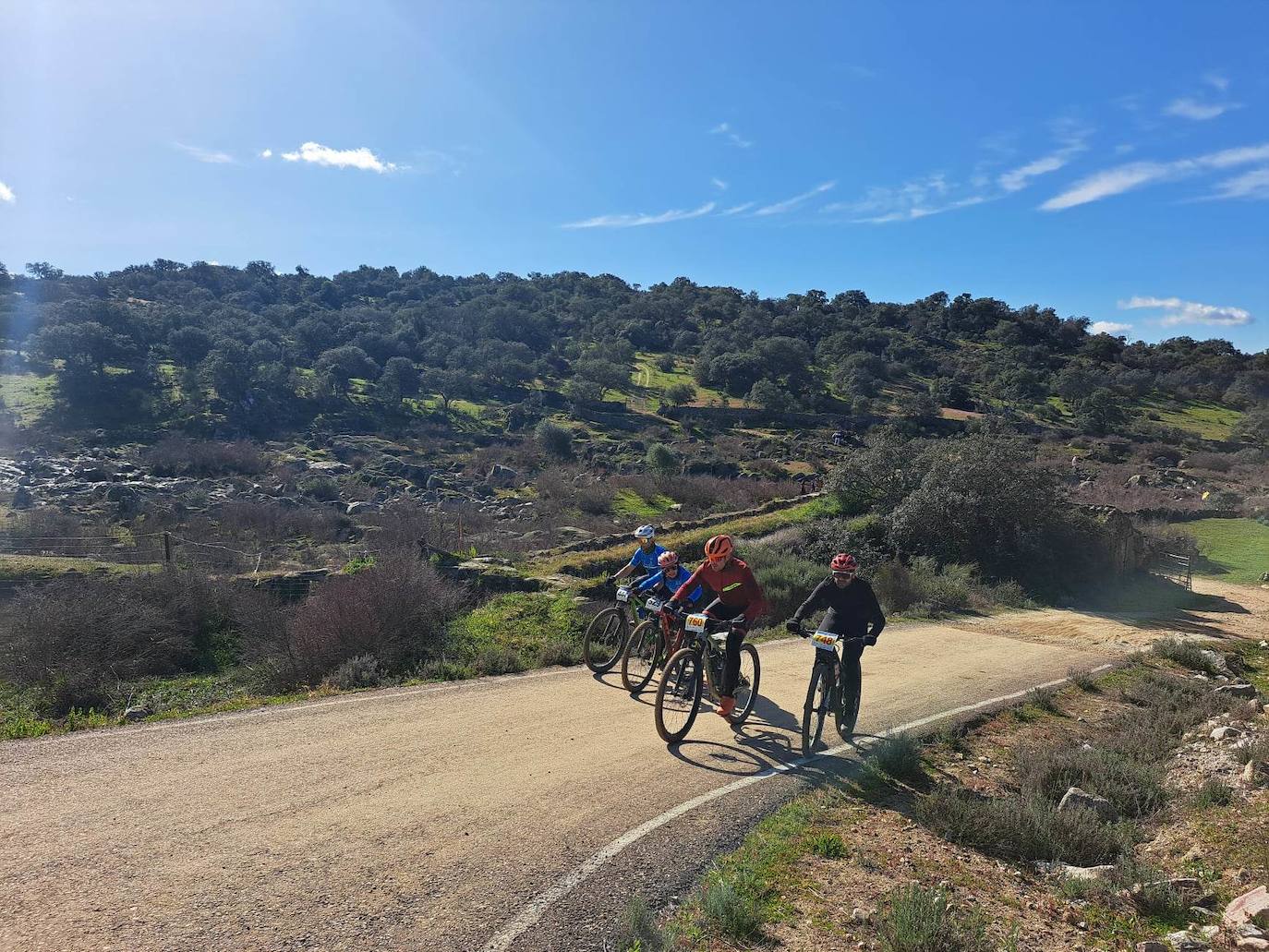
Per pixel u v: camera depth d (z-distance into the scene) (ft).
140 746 20.20
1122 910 15.21
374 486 181.06
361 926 12.44
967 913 14.38
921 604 56.34
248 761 19.39
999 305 529.86
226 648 42.65
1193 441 267.18
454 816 16.71
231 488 160.76
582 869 14.79
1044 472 77.82
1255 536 119.75
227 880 13.52
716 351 388.98
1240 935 13.67
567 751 21.35
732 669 23.31
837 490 86.89
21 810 15.92
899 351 422.82
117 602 39.73
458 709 24.99
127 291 432.66
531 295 538.47
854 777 20.93
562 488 160.45
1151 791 21.16
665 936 12.62
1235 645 52.65
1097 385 338.13
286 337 355.56
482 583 48.08
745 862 15.71
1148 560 85.66
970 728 27.48
